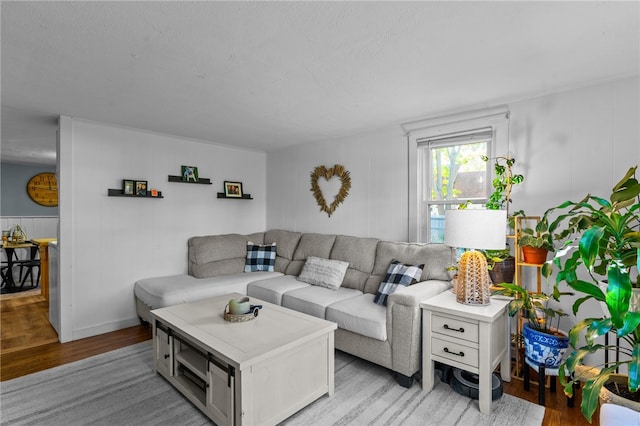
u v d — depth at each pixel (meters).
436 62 2.08
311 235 4.17
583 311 2.48
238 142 4.38
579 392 2.20
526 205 2.73
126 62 2.07
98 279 3.44
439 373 2.58
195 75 2.27
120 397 2.25
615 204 1.87
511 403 2.16
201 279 3.77
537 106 2.68
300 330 2.18
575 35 1.76
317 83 2.41
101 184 3.46
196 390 2.20
